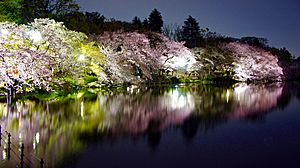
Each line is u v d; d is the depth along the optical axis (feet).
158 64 181.78
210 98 127.54
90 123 68.28
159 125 70.59
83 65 117.29
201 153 50.24
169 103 107.24
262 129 69.51
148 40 178.09
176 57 202.59
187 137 60.39
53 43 99.91
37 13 164.96
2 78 64.44
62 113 76.54
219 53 232.32
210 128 69.46
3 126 59.41
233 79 242.78
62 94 106.83
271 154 50.44
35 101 89.86
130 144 53.93
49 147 48.34
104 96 116.57
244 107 105.09
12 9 128.47
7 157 41.86
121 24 206.39
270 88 195.00
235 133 64.90
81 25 164.86
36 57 74.08
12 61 65.36
